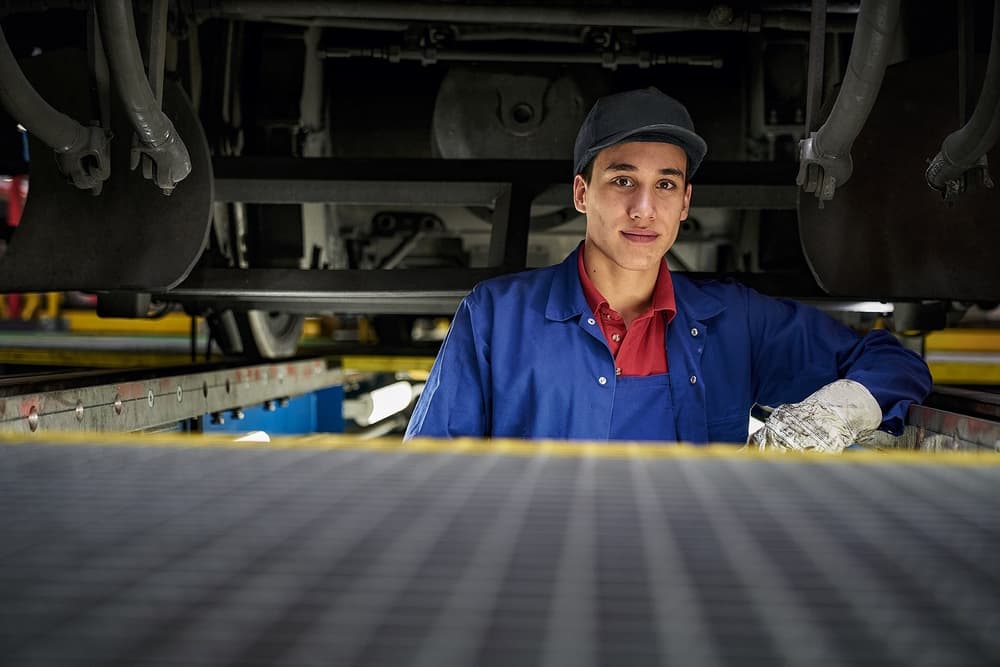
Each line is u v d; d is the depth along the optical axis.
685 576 0.52
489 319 1.96
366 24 3.43
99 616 0.45
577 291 1.92
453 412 1.95
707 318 1.99
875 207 2.49
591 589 0.50
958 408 1.87
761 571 0.53
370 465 0.84
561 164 2.90
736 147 3.78
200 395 2.80
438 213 4.30
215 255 3.43
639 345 1.96
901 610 0.47
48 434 1.00
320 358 4.16
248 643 0.42
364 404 4.81
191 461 0.85
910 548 0.58
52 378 2.15
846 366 2.03
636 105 1.89
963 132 1.84
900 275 2.47
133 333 8.67
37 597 0.48
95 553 0.56
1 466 0.83
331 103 3.86
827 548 0.58
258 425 3.51
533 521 0.64
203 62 3.38
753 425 2.79
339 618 0.45
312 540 0.59
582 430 1.89
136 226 2.59
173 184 2.03
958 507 0.69
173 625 0.44
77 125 1.96
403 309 3.78
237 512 0.66
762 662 0.40
